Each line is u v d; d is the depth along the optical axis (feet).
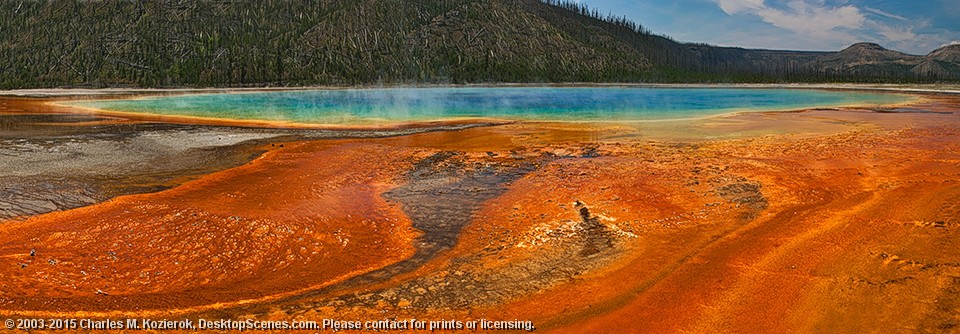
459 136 56.85
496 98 127.95
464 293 16.98
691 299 16.10
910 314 14.55
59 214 26.11
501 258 20.34
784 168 35.86
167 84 181.57
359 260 20.63
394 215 26.63
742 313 15.07
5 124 65.51
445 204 28.58
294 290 17.61
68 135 54.49
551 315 15.31
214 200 29.01
